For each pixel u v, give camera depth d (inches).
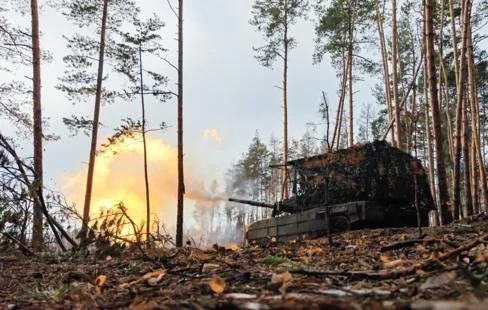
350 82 1246.9
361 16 1221.1
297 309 87.6
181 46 798.5
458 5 1234.6
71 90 887.1
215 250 301.9
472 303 73.2
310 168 521.3
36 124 648.4
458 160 632.4
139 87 927.0
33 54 679.7
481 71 1413.6
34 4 693.3
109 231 288.4
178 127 775.1
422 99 1594.5
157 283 167.5
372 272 152.5
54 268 250.1
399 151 492.4
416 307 80.4
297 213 496.7
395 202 484.1
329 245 313.1
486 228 307.4
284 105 1245.1
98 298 144.0
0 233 325.1
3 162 339.6
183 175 751.7
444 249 207.2
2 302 152.1
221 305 101.7
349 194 488.7
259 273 169.3
